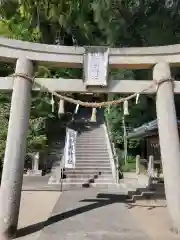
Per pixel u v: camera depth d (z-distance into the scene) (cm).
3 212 518
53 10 1255
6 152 556
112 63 631
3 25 1438
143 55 637
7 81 611
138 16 1360
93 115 647
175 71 1437
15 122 571
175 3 1284
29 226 581
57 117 2081
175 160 575
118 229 555
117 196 951
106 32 1446
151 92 632
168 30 1345
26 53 620
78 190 1095
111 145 1631
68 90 625
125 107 627
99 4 1317
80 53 631
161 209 756
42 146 1598
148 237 502
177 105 1588
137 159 1585
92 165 1452
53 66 664
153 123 1176
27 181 1312
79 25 1498
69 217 655
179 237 503
